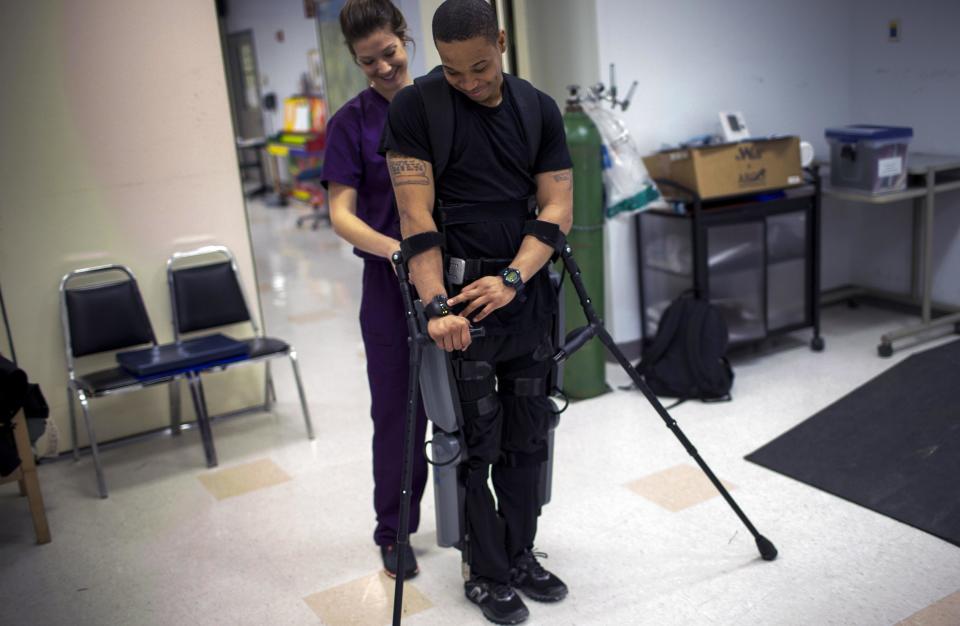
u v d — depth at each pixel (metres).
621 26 3.70
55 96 3.21
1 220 3.21
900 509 2.48
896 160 3.62
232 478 3.14
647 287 3.99
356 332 4.93
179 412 3.62
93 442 3.04
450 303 1.84
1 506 3.07
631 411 3.40
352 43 2.09
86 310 3.34
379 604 2.29
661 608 2.13
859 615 2.04
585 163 3.32
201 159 3.50
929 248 3.74
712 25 3.92
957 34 3.80
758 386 3.54
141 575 2.53
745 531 2.46
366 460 3.21
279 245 7.84
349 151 2.19
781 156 3.63
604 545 2.45
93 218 3.36
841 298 4.46
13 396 2.60
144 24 3.31
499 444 2.06
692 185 3.51
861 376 3.52
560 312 2.12
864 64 4.25
